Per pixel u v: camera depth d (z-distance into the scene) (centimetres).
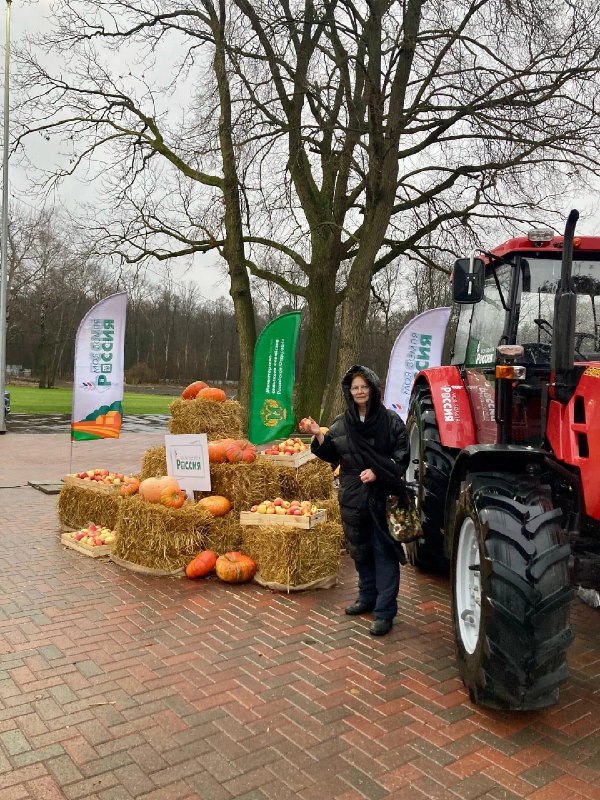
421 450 510
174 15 1431
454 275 383
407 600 482
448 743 285
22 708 312
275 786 254
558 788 254
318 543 495
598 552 319
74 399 768
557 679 283
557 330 313
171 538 520
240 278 1520
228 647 388
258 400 700
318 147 1425
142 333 7106
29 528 703
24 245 4666
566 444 324
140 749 278
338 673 354
